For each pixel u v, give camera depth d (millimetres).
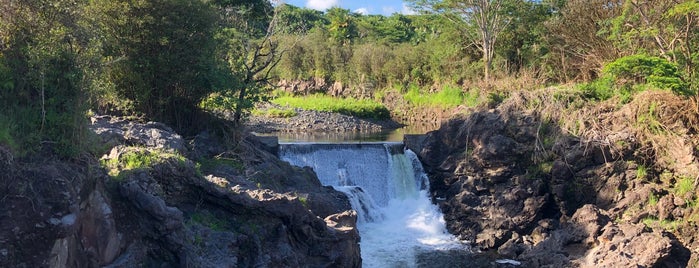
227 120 22578
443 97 47625
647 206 20109
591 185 21531
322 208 19156
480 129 24359
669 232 18719
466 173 23938
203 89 21250
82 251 10812
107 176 12383
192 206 14992
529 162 22875
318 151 24781
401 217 23516
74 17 12477
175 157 15031
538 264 18719
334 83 64312
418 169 25391
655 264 16906
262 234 14875
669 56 24625
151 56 20000
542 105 23938
